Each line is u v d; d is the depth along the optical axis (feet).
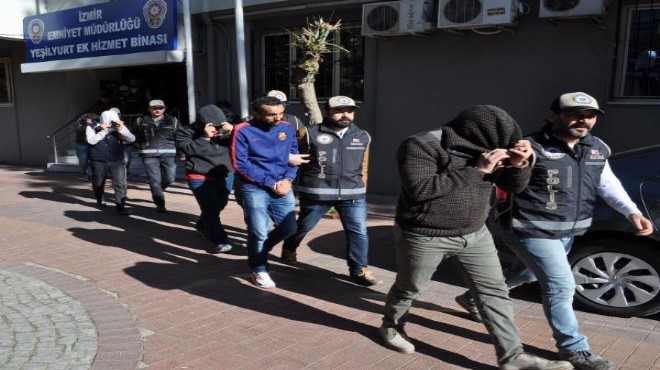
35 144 51.16
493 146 9.89
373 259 19.52
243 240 21.98
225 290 16.10
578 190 11.05
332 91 34.40
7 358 11.60
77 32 39.68
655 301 13.43
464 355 12.05
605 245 13.83
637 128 24.94
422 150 10.00
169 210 28.07
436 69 30.01
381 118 32.30
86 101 48.24
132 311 14.46
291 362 11.67
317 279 17.24
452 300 15.39
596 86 25.68
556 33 26.32
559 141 10.98
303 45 24.98
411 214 10.44
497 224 12.53
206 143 19.62
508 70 27.89
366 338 12.87
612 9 24.75
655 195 13.39
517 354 10.79
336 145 16.07
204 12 37.29
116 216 26.55
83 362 11.47
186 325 13.57
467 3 26.58
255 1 34.27
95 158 27.04
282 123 16.43
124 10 36.50
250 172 15.69
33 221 25.40
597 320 13.92
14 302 14.85
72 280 16.75
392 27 29.30
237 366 11.48
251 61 36.83
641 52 24.98
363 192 16.46
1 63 52.70
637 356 11.94
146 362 11.60
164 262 18.86
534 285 16.58
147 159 26.63
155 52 35.22
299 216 17.21
